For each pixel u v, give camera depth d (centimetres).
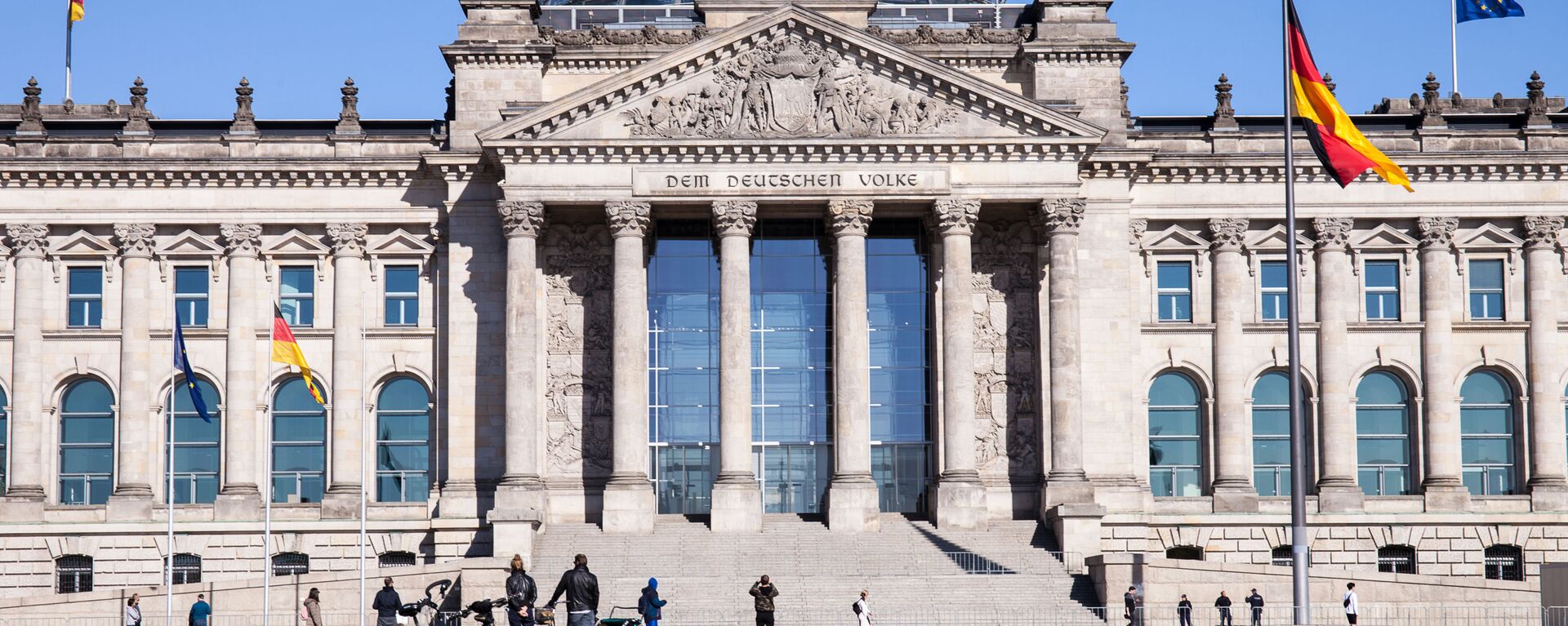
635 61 10688
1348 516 10238
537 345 10338
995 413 10438
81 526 10075
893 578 9131
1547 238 10600
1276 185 10619
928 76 10075
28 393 10419
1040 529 9944
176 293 10581
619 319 10106
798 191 10094
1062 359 10050
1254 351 10644
